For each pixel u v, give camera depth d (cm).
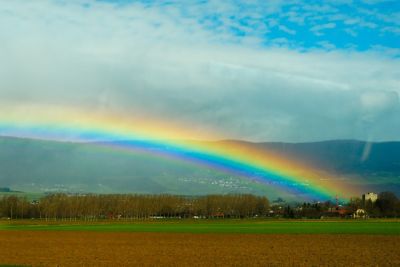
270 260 5753
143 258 6088
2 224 18388
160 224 17912
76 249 7500
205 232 11881
